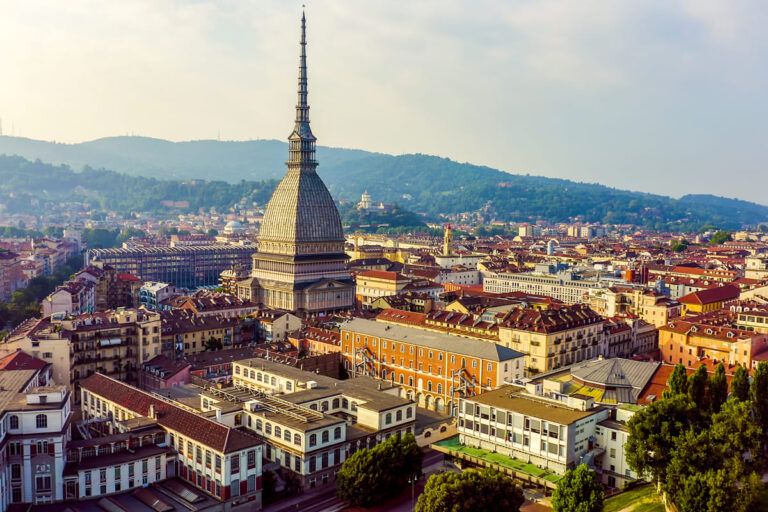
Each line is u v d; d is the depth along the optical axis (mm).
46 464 165875
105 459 174500
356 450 194875
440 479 156250
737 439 150500
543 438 182250
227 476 169125
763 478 162500
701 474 144250
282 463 191125
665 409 163125
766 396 175625
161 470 181250
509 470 183125
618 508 165125
